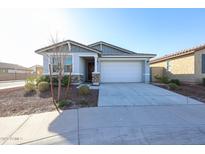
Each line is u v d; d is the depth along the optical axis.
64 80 11.81
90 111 6.20
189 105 7.15
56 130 4.34
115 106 6.95
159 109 6.44
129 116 5.51
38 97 8.74
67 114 5.87
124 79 16.69
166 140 3.67
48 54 12.63
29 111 6.43
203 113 5.86
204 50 13.97
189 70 14.61
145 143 3.54
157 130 4.23
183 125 4.59
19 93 9.76
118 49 19.08
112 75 16.66
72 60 14.14
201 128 4.35
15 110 6.57
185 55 15.20
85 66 18.11
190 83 14.45
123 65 16.67
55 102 7.61
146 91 10.72
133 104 7.29
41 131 4.29
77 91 10.20
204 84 13.27
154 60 21.23
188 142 3.56
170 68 17.91
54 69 12.43
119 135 3.95
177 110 6.29
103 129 4.34
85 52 14.27
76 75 14.03
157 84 14.79
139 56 16.05
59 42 10.05
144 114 5.74
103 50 19.17
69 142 3.64
